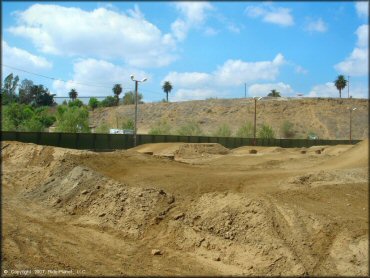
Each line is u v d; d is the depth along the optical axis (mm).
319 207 11328
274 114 89125
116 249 11391
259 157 30094
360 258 8961
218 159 30203
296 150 42062
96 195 15453
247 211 11031
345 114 86250
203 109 94688
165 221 12219
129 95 103750
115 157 21188
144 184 15211
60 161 20359
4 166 24188
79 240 12266
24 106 56969
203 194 13188
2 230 13086
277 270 9164
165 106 98188
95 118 91938
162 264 10188
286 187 13656
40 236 12641
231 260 9938
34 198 17750
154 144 40125
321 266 9047
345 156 21219
